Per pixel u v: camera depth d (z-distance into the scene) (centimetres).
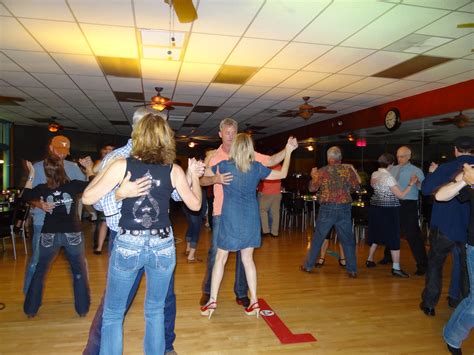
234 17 363
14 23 386
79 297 299
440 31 391
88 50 475
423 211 755
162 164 179
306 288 395
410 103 736
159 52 479
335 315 321
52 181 279
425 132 729
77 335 272
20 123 1264
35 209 304
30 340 263
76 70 575
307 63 517
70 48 467
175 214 1130
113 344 180
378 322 307
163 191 178
